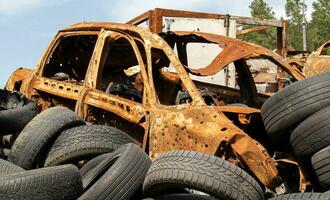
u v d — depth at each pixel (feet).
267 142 20.79
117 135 19.76
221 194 15.21
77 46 26.71
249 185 15.38
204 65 38.65
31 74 25.76
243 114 19.15
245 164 17.43
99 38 23.56
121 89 23.95
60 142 19.42
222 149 17.48
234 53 22.54
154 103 20.21
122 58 26.35
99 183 16.71
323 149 17.33
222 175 15.29
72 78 27.30
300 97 17.85
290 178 19.45
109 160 17.88
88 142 19.26
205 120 18.21
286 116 18.11
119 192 16.69
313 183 18.54
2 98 25.04
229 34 40.55
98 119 21.98
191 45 38.78
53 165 19.33
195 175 15.34
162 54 22.58
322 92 17.69
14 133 23.13
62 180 16.69
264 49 22.89
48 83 24.38
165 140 19.19
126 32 22.95
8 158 19.62
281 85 28.94
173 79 25.41
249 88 25.59
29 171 16.53
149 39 21.81
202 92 22.97
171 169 15.70
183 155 15.90
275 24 42.68
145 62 23.31
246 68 25.41
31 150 19.24
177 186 15.96
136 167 17.20
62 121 19.65
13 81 27.43
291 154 19.88
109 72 28.04
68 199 16.84
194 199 16.40
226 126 17.71
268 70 38.93
